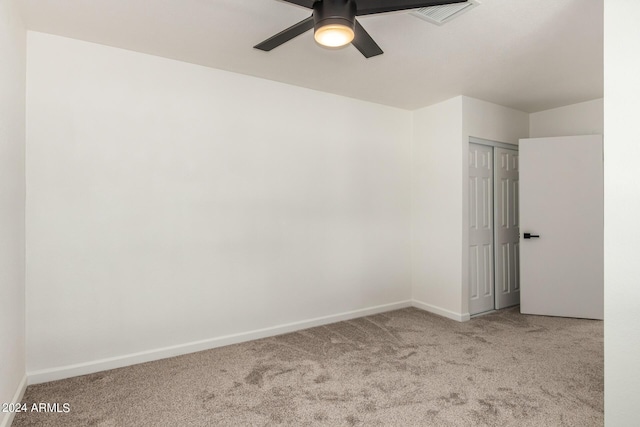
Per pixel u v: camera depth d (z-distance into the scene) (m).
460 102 3.57
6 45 1.81
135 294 2.59
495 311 3.88
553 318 3.64
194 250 2.81
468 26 2.19
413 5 1.58
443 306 3.75
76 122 2.40
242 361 2.62
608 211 1.60
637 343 1.51
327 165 3.50
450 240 3.68
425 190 3.96
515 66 2.84
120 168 2.54
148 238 2.63
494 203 3.94
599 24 2.16
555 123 4.04
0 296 1.70
